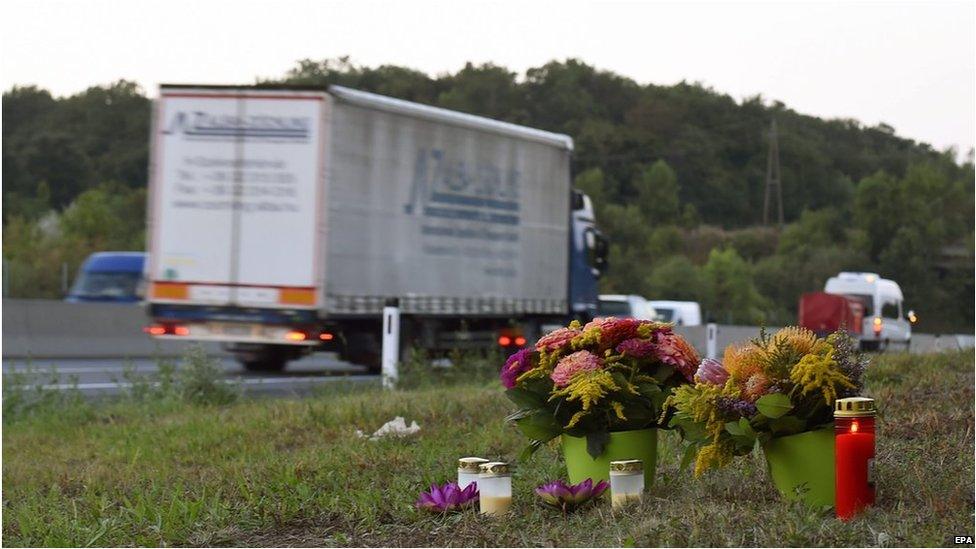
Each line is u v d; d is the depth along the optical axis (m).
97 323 29.67
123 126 90.69
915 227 110.50
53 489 8.71
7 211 76.50
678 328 37.62
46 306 28.88
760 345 6.29
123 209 79.38
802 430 6.14
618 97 123.12
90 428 13.16
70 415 14.17
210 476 8.80
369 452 9.22
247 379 21.33
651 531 5.64
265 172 20.00
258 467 8.81
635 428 6.78
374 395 13.92
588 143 117.25
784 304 107.06
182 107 20.16
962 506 5.89
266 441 10.80
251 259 20.03
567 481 7.39
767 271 108.62
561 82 115.19
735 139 126.62
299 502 7.25
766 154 126.88
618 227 112.00
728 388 6.20
